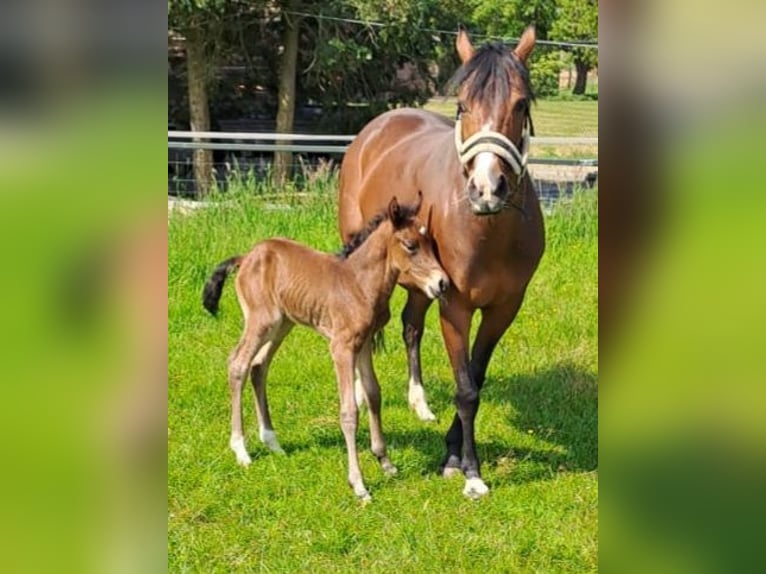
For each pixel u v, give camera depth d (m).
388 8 16.12
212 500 4.81
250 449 5.49
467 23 18.20
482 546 4.39
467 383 4.99
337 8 16.58
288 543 4.45
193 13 15.28
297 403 6.24
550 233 10.17
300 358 6.97
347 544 4.45
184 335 7.47
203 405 6.13
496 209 4.36
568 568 4.23
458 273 4.84
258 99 18.73
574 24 19.58
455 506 4.82
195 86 16.52
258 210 10.39
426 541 4.43
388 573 4.20
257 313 5.29
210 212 10.22
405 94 18.06
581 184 12.11
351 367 5.00
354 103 17.95
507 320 5.12
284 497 4.91
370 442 5.55
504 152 4.39
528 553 4.36
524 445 5.66
